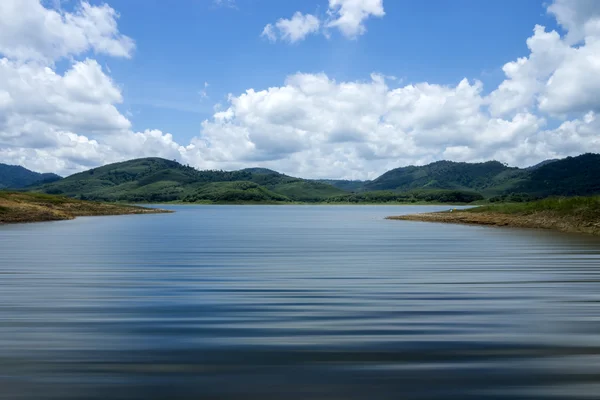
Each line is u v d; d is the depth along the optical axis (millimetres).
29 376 6242
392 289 12117
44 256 18891
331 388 5875
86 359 6867
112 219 57875
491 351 7250
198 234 32344
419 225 45125
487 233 32469
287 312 9719
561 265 16312
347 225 46031
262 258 18562
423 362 6781
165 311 9766
